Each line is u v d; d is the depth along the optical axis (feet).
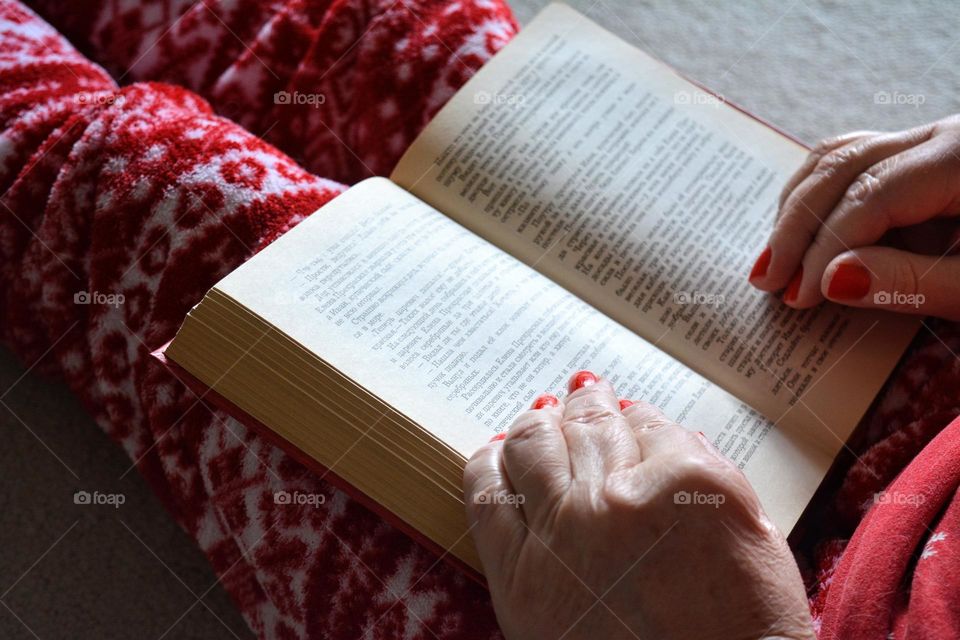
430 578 1.75
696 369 1.83
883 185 1.79
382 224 1.86
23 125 2.00
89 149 1.96
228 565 1.94
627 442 1.64
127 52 2.19
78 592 2.13
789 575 1.59
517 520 1.64
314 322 1.75
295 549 1.80
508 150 1.95
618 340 1.81
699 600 1.57
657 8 2.70
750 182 1.96
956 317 1.80
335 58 2.10
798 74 2.62
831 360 1.82
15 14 2.09
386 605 1.76
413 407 1.71
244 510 1.83
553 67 2.03
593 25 2.08
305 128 2.13
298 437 1.72
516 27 2.17
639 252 1.90
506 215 1.92
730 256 1.90
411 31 2.08
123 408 2.00
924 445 1.76
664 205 1.93
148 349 1.92
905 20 2.67
